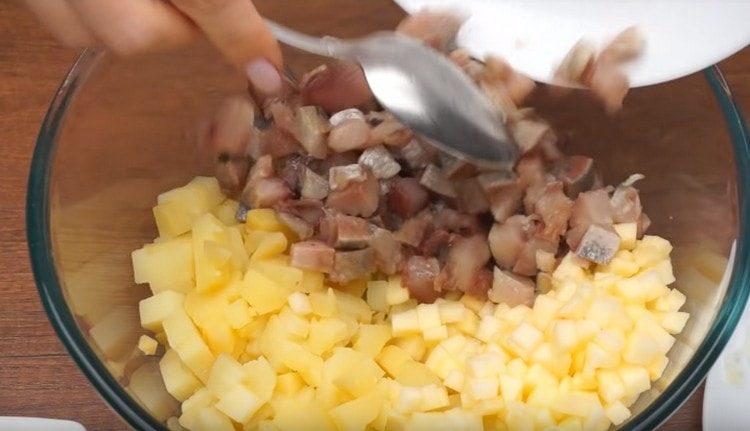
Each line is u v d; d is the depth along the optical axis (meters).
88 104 0.45
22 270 0.47
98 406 0.45
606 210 0.46
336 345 0.44
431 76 0.43
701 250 0.45
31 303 0.47
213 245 0.44
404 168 0.47
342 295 0.46
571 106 0.46
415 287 0.46
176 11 0.40
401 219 0.47
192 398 0.43
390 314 0.46
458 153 0.43
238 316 0.44
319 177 0.47
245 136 0.47
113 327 0.44
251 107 0.47
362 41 0.43
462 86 0.43
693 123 0.45
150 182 0.47
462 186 0.46
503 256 0.46
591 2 0.43
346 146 0.46
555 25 0.43
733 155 0.43
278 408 0.43
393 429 0.43
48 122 0.43
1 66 0.51
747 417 0.44
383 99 0.43
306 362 0.43
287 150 0.47
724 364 0.45
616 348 0.42
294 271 0.45
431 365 0.44
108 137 0.46
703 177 0.45
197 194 0.47
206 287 0.44
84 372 0.41
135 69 0.45
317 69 0.47
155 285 0.45
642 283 0.44
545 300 0.44
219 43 0.41
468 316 0.45
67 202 0.44
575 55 0.42
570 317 0.43
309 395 0.43
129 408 0.40
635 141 0.47
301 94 0.47
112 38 0.40
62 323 0.41
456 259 0.46
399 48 0.43
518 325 0.44
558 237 0.46
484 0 0.43
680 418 0.45
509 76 0.43
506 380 0.43
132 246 0.46
